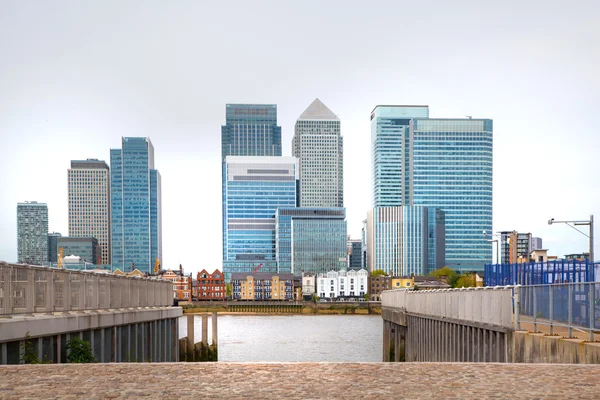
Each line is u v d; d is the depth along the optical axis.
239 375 15.61
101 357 29.27
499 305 30.44
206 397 13.18
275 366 16.89
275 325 191.50
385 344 76.50
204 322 65.94
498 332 30.08
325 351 105.06
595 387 14.08
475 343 34.66
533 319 27.14
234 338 135.00
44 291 24.03
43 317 22.83
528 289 27.78
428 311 50.19
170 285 50.50
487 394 13.39
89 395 13.30
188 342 58.34
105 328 30.47
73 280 26.81
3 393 13.44
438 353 45.47
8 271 21.23
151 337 40.00
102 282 30.75
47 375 15.49
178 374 15.73
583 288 22.56
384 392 13.64
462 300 37.97
